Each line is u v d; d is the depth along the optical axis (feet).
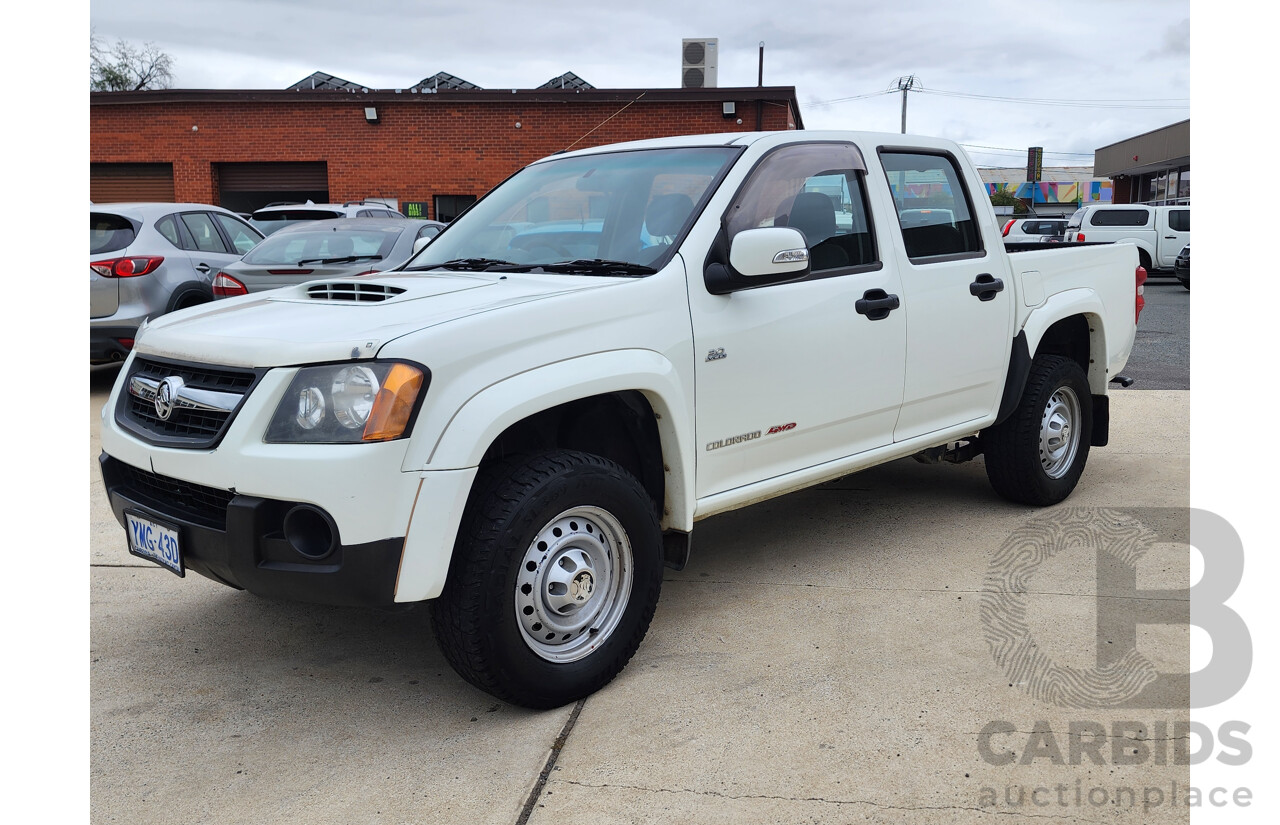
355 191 69.46
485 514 8.82
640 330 9.96
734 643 10.93
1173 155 107.65
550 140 67.72
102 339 24.58
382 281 10.82
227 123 69.15
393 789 8.26
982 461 19.22
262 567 8.51
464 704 9.79
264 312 10.12
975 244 14.40
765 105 65.16
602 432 10.98
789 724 9.08
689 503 10.61
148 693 10.11
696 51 65.67
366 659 10.93
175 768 8.68
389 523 8.29
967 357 13.94
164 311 25.35
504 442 10.11
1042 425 15.28
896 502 16.44
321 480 8.18
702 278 10.68
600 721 9.27
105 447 10.20
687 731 9.02
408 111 68.18
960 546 14.07
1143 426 22.09
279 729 9.35
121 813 7.97
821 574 13.08
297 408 8.45
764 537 14.76
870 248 12.72
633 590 9.96
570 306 9.48
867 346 12.39
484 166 68.54
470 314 9.02
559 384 9.12
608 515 9.65
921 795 7.88
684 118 65.92
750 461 11.37
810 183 12.17
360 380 8.32
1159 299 57.77
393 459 8.25
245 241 30.27
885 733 8.86
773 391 11.35
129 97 68.69
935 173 14.16
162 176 70.74
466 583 8.68
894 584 12.62
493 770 8.51
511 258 11.91
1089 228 72.49
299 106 68.69
